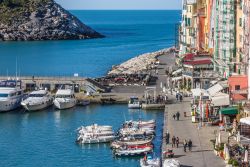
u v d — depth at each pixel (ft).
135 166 293.84
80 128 365.40
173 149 300.61
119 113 423.23
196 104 382.83
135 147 312.91
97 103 460.14
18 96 453.58
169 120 368.07
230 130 324.60
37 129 379.96
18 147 334.03
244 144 270.67
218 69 451.53
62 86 499.92
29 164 299.79
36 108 441.27
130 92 483.92
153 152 310.45
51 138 354.13
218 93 366.84
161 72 597.52
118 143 319.06
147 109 432.25
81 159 308.19
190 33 581.12
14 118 418.31
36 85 503.61
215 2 467.52
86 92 485.15
